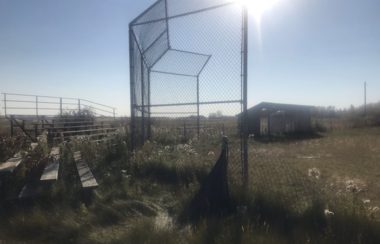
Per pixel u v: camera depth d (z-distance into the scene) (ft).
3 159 29.43
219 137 42.60
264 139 89.71
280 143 76.18
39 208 18.71
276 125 111.55
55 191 20.80
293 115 116.47
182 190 22.52
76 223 16.94
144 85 36.22
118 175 25.36
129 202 19.54
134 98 32.50
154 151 31.45
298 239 14.70
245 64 23.27
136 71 33.01
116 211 18.08
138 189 23.03
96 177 25.93
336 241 14.42
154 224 16.53
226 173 19.63
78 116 62.85
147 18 30.63
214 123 49.47
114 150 32.86
